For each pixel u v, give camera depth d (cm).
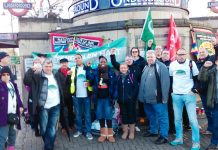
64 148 352
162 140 356
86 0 612
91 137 385
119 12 579
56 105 339
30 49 606
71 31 545
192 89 333
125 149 341
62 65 407
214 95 319
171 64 350
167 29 495
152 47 458
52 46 530
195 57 518
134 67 379
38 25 661
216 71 319
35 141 390
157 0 585
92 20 605
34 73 335
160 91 354
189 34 515
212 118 345
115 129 402
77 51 471
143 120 437
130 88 372
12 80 322
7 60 328
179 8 619
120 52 459
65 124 358
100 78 373
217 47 323
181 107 346
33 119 350
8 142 325
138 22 491
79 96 390
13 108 311
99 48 464
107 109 371
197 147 329
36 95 331
